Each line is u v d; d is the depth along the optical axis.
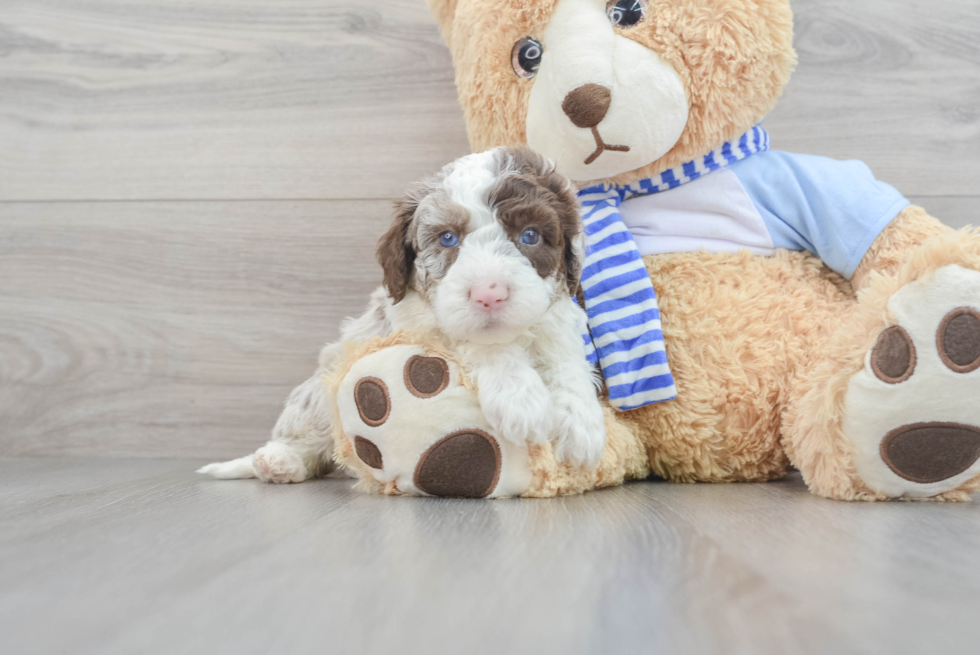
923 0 1.80
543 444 1.17
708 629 0.52
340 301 1.96
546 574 0.68
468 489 1.16
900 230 1.38
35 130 2.02
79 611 0.58
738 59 1.36
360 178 1.95
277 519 0.98
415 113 1.94
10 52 2.02
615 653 0.48
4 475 1.63
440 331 1.22
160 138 1.99
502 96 1.47
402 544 0.81
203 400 1.98
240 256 1.98
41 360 2.01
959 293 1.03
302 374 1.96
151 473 1.66
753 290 1.42
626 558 0.74
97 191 2.01
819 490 1.19
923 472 1.08
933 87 1.81
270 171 1.97
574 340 1.26
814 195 1.44
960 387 1.03
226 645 0.51
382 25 1.94
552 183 1.19
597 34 1.34
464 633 0.52
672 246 1.48
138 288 2.00
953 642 0.49
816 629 0.52
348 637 0.52
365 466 1.23
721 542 0.81
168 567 0.72
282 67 1.96
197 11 1.98
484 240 1.11
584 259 1.33
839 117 1.82
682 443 1.39
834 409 1.13
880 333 1.08
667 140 1.38
